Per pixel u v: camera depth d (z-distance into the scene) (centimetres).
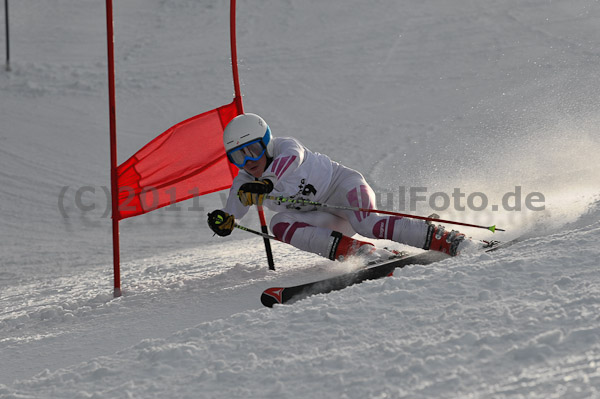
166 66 6041
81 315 1054
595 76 4741
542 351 560
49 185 3666
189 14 7388
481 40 6009
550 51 5534
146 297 1091
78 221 3139
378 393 546
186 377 631
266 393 577
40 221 3148
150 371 655
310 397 560
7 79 5788
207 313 947
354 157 3862
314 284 928
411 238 1051
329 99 5106
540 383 517
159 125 4797
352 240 1057
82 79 5744
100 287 1399
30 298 1498
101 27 7269
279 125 4656
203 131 1303
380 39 6322
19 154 4144
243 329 727
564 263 779
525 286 727
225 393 587
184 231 2912
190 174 1297
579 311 626
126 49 6606
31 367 813
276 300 895
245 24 7031
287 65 5878
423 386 545
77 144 4372
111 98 1236
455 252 1011
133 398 600
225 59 6125
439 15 6781
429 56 5800
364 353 621
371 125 4478
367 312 721
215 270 1330
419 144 3912
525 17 6419
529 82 4841
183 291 1096
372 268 979
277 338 689
